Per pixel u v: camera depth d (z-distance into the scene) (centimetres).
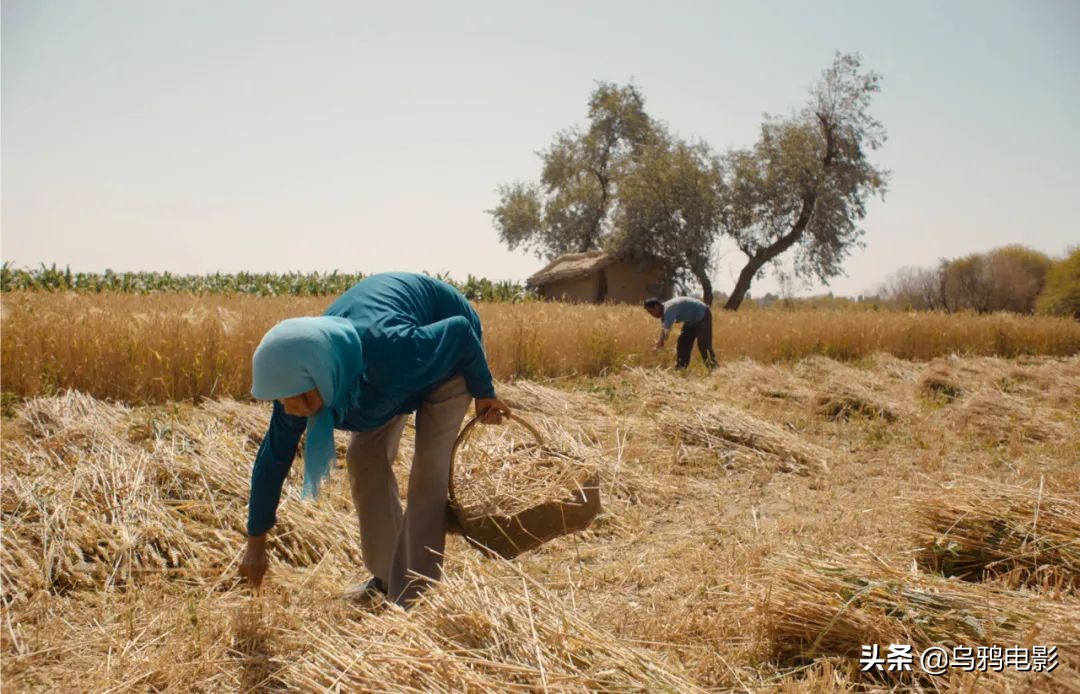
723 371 1127
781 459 648
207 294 2000
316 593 373
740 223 3938
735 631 321
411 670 236
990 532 370
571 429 701
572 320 1288
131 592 365
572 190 5403
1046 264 4347
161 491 464
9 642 315
